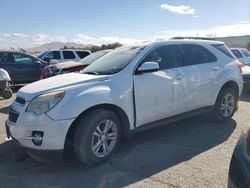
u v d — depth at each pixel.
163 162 4.18
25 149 3.94
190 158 4.30
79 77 4.39
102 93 4.10
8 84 10.29
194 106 5.48
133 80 4.51
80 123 3.92
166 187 3.46
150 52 4.89
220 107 5.98
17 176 3.85
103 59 5.27
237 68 6.27
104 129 4.14
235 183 2.56
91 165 4.04
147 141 5.07
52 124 3.72
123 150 4.66
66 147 4.05
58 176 3.83
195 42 5.71
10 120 4.23
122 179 3.70
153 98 4.74
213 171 3.86
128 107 4.42
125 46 5.47
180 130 5.66
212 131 5.58
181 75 5.15
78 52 15.49
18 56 12.40
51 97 3.81
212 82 5.71
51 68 9.86
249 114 6.95
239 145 2.71
